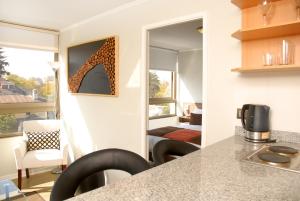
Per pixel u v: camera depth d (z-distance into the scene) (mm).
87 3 2797
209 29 2104
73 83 3695
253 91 1874
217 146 1601
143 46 2666
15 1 2717
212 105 2100
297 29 1589
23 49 3775
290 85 1710
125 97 2898
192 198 822
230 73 1989
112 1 2734
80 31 3576
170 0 2395
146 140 2713
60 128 3840
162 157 1527
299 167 1174
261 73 1833
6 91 3664
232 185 944
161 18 2479
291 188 925
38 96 4000
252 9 1832
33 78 3922
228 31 1990
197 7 2186
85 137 3523
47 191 3211
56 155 3324
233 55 1969
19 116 3811
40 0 2688
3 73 3613
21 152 3219
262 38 1805
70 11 3074
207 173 1073
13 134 3693
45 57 4027
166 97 5391
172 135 3467
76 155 3715
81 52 3508
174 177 1016
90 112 3418
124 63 2896
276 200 824
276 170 1130
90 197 817
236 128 1955
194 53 5457
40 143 3574
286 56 1660
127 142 2893
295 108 1691
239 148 1544
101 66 3166
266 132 1732
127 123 2887
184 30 3703
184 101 5625
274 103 1778
